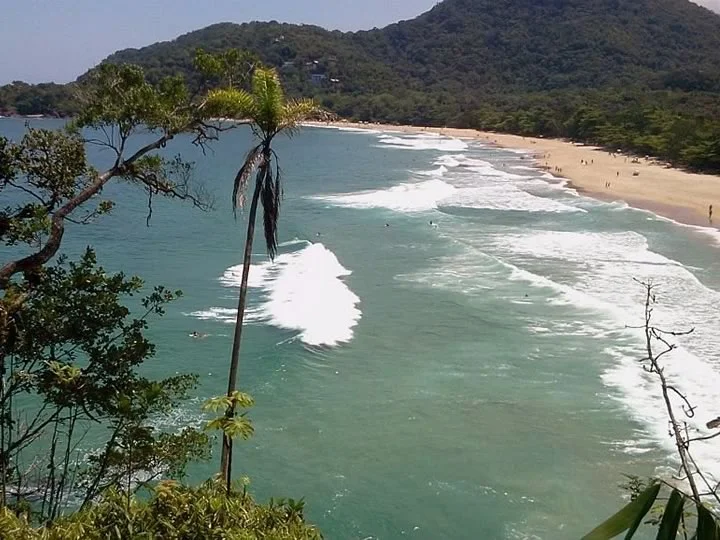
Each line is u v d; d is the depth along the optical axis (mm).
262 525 9922
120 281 13422
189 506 9688
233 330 28375
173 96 13797
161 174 14359
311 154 107812
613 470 18328
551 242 44594
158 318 29469
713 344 26406
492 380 23828
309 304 31562
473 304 31812
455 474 18281
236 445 19609
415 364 25203
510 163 95688
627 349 26250
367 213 55688
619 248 42812
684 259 40812
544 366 24891
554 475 18141
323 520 16344
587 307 30953
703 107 126750
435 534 15906
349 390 23125
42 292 12602
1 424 12430
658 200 62594
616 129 115438
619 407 21719
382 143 131000
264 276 36625
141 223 49719
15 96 128500
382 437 20141
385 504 17016
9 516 9062
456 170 87562
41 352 12297
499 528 16062
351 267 38531
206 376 23812
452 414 21500
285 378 23797
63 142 12945
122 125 13578
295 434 20266
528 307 31281
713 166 82438
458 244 43344
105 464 12516
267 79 14242
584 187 71375
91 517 9305
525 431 20391
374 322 29500
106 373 12656
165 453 12977
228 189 67250
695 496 3789
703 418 20750
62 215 12586
